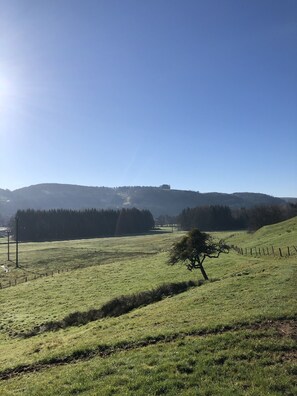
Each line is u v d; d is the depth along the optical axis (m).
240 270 43.03
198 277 52.00
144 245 137.12
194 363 15.41
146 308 31.17
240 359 15.37
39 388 15.34
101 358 18.14
